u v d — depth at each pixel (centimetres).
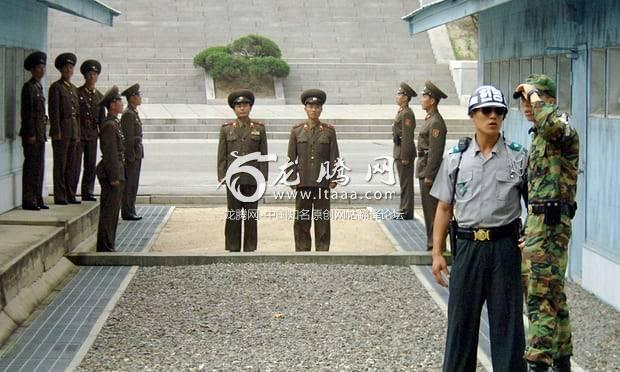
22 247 1087
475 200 727
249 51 3622
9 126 1429
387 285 1145
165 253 1275
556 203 791
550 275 788
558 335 798
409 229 1566
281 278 1175
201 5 4062
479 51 1575
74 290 1122
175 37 3847
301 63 3722
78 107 1518
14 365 844
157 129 2906
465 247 732
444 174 744
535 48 1275
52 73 3394
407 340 919
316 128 1352
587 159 1105
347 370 829
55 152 1479
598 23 1061
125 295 1096
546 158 795
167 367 836
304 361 853
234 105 1348
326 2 4184
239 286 1135
